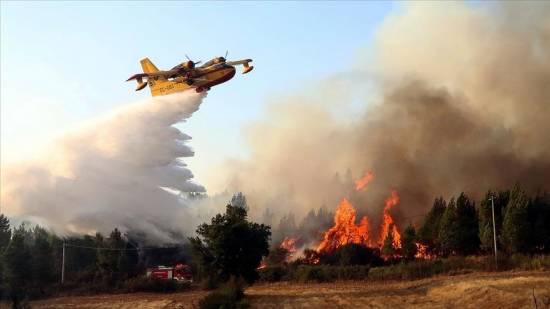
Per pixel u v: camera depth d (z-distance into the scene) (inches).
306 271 2738.7
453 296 1867.6
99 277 2984.7
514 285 1839.3
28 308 2244.1
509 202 2588.6
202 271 2342.5
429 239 2979.8
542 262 2258.9
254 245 2306.8
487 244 2586.1
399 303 1877.5
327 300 2009.1
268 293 2273.6
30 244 3454.7
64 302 2417.6
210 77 2450.8
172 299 2265.0
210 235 2284.7
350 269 2691.9
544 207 2674.7
